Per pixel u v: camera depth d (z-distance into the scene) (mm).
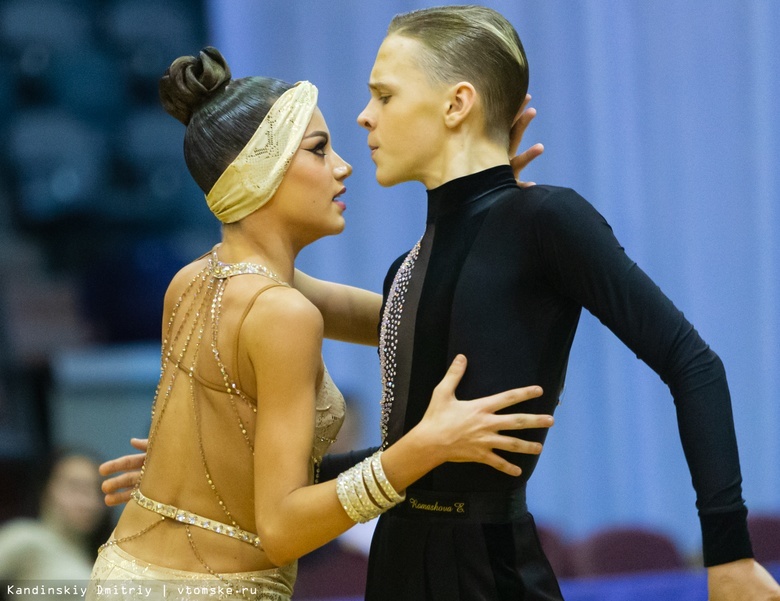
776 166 15219
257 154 5855
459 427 5031
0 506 13891
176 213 21547
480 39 5637
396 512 5734
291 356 5504
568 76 14867
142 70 21594
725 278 15273
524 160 6312
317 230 6043
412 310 5684
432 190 5770
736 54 15133
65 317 19094
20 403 17438
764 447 15375
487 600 5430
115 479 6934
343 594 10844
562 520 15305
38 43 21391
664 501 15414
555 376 5543
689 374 4961
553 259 5301
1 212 20891
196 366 5883
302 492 5324
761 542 12773
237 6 14828
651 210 15141
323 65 14711
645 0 15031
